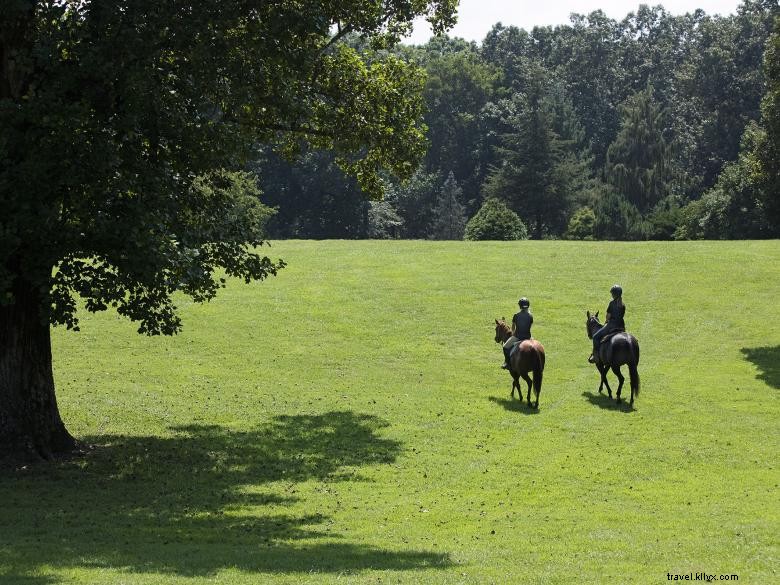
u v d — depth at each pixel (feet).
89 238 64.90
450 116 414.21
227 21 67.51
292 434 85.46
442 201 370.73
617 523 58.23
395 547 51.34
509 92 441.27
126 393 99.81
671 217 299.99
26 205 60.90
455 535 54.90
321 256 174.91
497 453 79.15
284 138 89.45
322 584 40.75
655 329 131.54
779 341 124.88
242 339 124.36
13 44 67.77
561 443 82.69
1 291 61.05
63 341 121.60
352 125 83.76
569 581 42.78
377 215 366.63
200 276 70.38
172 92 71.05
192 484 68.28
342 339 125.59
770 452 79.87
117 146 64.59
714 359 118.01
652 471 73.72
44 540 51.26
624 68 467.52
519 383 106.11
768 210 203.41
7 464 70.23
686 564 47.37
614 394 102.53
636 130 343.87
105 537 52.49
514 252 177.99
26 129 64.49
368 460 76.69
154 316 69.82
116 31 64.49
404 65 87.10
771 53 131.44
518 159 342.23
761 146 139.64
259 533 54.65
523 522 58.39
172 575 42.09
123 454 76.38
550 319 134.72
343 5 80.23
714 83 366.84
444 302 142.92
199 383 105.19
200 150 68.80
